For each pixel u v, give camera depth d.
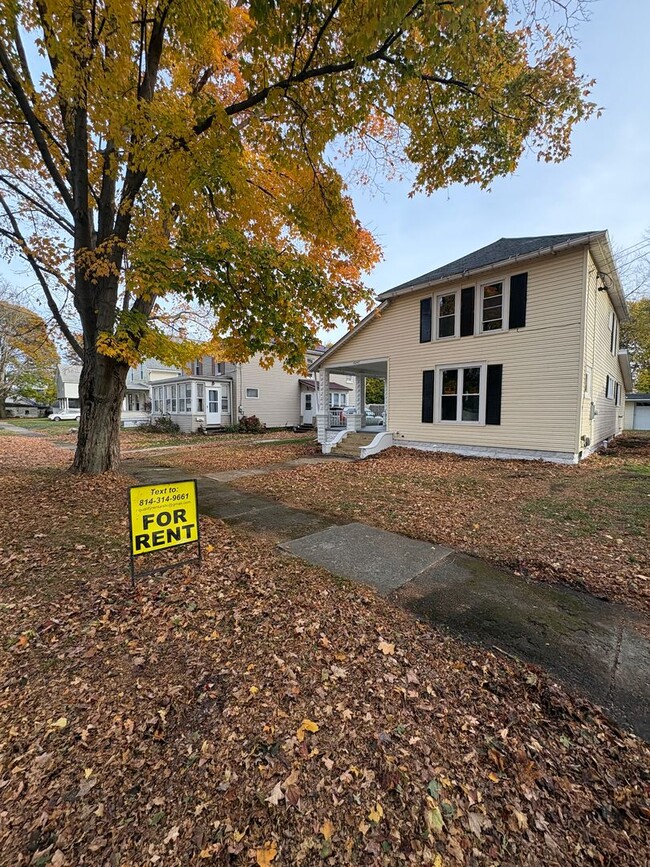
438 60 4.38
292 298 6.06
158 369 33.91
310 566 3.81
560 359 9.38
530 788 1.62
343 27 4.17
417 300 12.23
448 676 2.30
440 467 9.55
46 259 7.51
